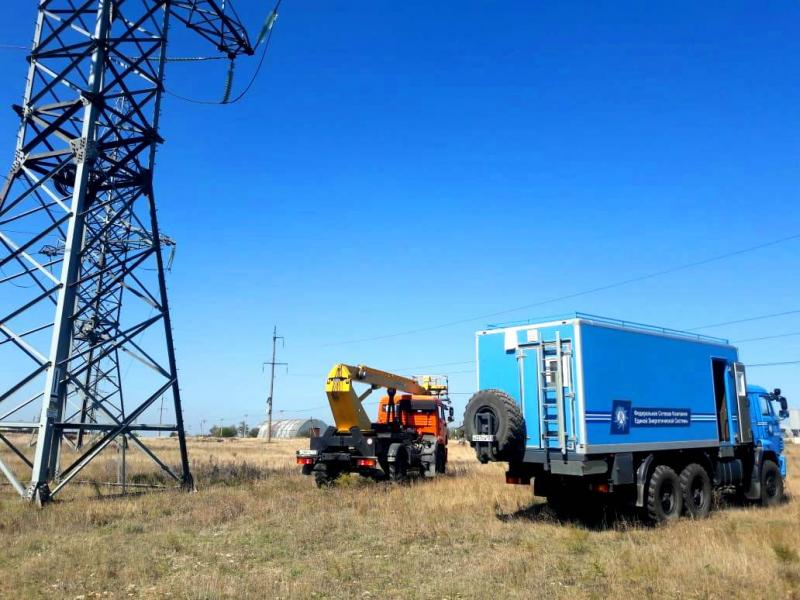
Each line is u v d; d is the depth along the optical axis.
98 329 21.75
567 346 11.68
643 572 8.28
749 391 16.28
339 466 20.12
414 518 12.42
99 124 17.08
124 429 16.33
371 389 21.55
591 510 13.55
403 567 8.70
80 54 16.61
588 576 8.25
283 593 7.31
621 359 12.25
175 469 22.59
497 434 11.73
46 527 11.32
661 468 12.36
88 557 8.95
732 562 8.53
